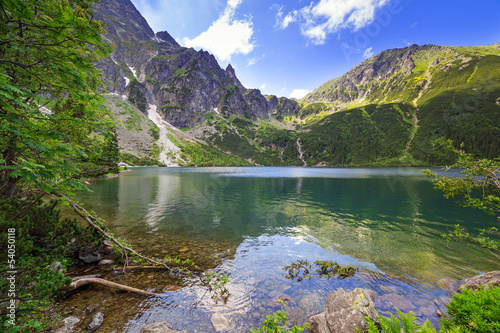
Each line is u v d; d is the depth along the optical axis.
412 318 4.09
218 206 26.27
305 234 15.90
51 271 6.58
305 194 37.44
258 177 76.50
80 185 6.32
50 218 8.55
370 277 9.52
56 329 5.52
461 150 7.86
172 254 11.77
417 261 11.27
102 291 7.64
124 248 9.70
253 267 10.35
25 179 4.64
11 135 4.79
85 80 5.68
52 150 4.98
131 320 6.29
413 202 30.00
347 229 17.25
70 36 4.67
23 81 5.10
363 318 5.52
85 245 9.91
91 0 4.89
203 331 6.01
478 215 22.33
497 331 3.59
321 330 5.85
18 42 4.39
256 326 6.30
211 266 10.40
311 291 8.30
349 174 93.12
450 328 4.17
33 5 4.18
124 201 27.70
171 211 22.83
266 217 21.14
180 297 7.64
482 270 10.27
